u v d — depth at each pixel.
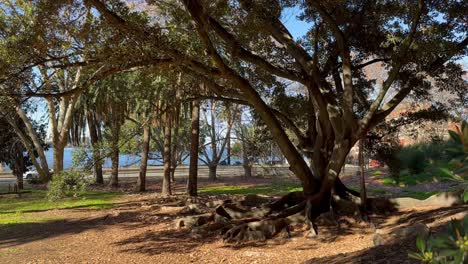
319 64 14.24
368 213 12.35
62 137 24.06
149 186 30.39
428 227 7.83
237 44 10.55
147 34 8.95
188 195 20.83
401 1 10.91
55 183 15.39
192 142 21.20
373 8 11.56
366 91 15.89
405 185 21.45
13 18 11.84
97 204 19.62
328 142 12.88
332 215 11.67
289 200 13.47
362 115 14.62
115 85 20.39
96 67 10.42
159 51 9.33
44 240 11.75
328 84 13.00
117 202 20.16
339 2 10.16
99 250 10.28
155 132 32.78
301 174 12.56
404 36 11.91
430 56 10.29
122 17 8.87
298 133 14.12
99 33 9.12
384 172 28.61
